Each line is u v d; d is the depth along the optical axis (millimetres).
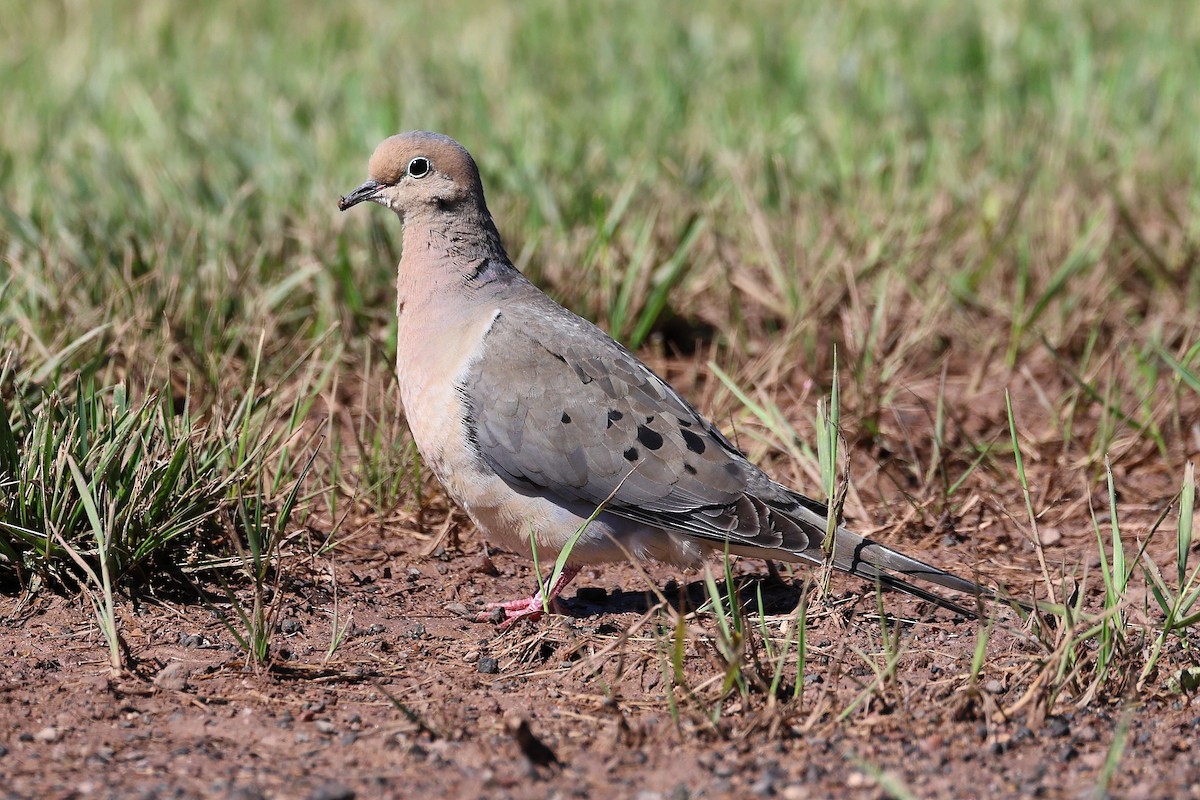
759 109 20125
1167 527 11367
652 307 14492
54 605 9484
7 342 11641
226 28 26250
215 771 7352
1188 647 8797
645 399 9656
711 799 7105
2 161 18156
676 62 22250
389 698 8062
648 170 17531
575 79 22203
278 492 10570
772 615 9719
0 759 7422
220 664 8742
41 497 9453
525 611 9633
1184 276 15492
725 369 14258
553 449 9523
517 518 9805
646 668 8672
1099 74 21078
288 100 20438
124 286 13336
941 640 9203
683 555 9711
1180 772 7375
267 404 11547
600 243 14547
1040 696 7965
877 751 7629
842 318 14469
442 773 7387
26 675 8484
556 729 7945
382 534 11242
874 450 12758
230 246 14703
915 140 18781
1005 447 12883
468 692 8508
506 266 10492
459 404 9695
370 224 15000
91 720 7945
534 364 9641
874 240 15594
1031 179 16234
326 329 13680
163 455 9992
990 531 11438
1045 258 15664
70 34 25531
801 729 7852
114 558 9523
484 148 18219
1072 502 11891
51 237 14734
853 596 9977
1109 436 12547
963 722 7918
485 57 23453
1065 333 14703
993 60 22078
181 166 17531
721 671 8195
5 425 9695
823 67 22156
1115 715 8023
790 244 15367
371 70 22453
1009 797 7129
